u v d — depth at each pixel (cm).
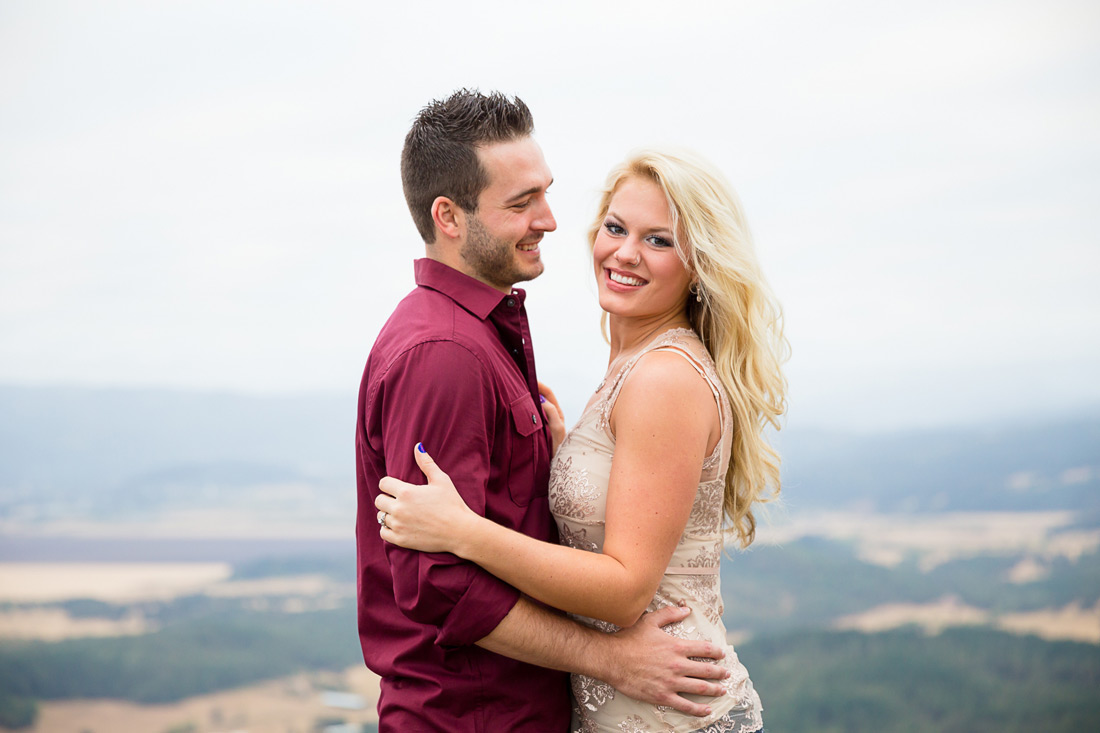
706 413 176
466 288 179
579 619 182
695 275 190
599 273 194
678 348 181
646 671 171
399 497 161
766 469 200
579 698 181
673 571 181
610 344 207
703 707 173
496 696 171
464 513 159
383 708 176
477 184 177
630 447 172
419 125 183
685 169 183
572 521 180
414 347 166
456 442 163
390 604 178
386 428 169
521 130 182
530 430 176
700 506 183
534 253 185
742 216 189
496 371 170
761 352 190
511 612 161
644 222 185
